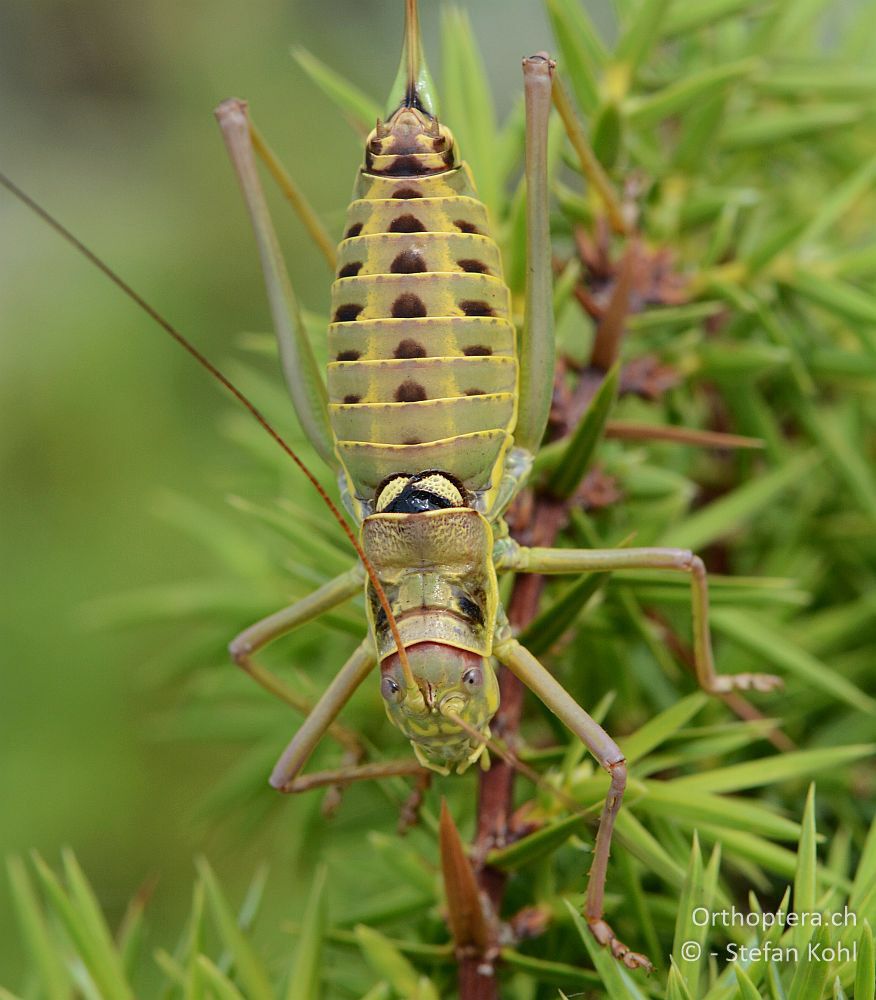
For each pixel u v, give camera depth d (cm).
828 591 21
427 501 19
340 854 20
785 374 20
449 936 19
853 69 21
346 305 19
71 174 52
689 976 18
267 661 21
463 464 19
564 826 18
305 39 51
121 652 35
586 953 19
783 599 19
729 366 20
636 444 21
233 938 19
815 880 18
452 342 19
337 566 19
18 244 48
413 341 19
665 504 20
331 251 21
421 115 19
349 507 19
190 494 39
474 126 20
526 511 19
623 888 19
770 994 18
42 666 35
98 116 54
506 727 19
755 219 20
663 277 20
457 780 20
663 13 20
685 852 19
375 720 20
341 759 20
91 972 18
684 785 19
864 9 21
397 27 52
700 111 20
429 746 19
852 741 20
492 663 19
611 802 18
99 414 41
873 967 17
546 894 19
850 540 20
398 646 19
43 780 34
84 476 40
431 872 19
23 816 33
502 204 20
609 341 19
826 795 20
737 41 21
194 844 33
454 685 19
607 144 20
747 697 20
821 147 21
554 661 20
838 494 21
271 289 20
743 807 18
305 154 48
